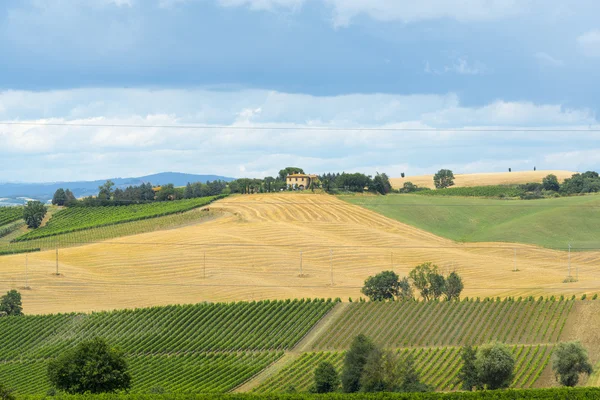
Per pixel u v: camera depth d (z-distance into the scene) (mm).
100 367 136375
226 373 176250
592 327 180500
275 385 165125
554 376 156500
